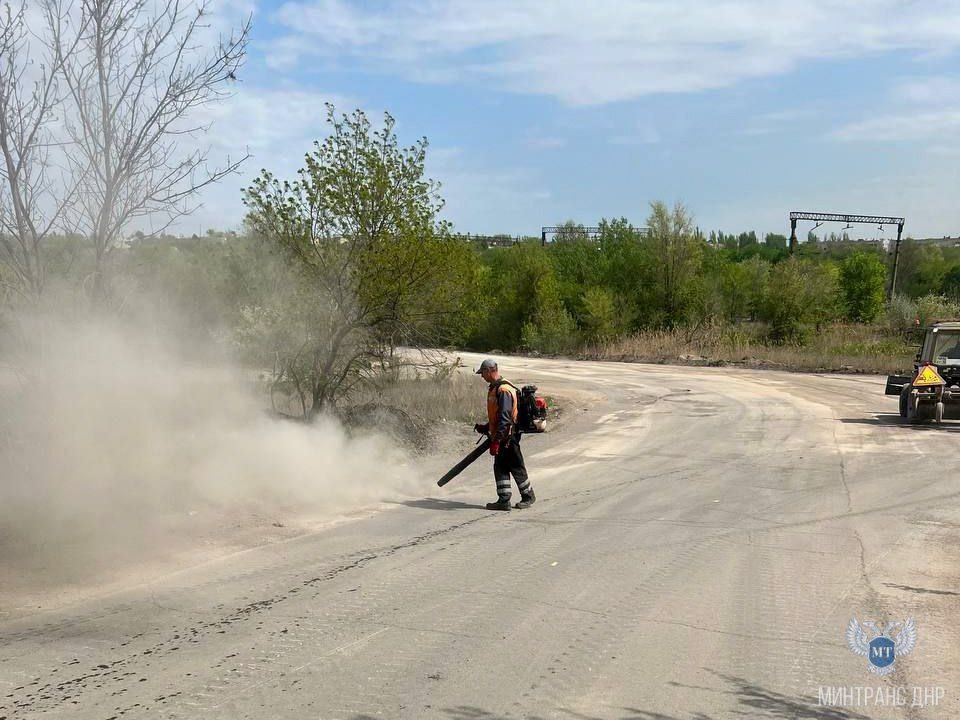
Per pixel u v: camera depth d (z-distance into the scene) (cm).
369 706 396
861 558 666
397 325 1349
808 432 1480
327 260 1305
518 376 2802
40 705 399
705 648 470
